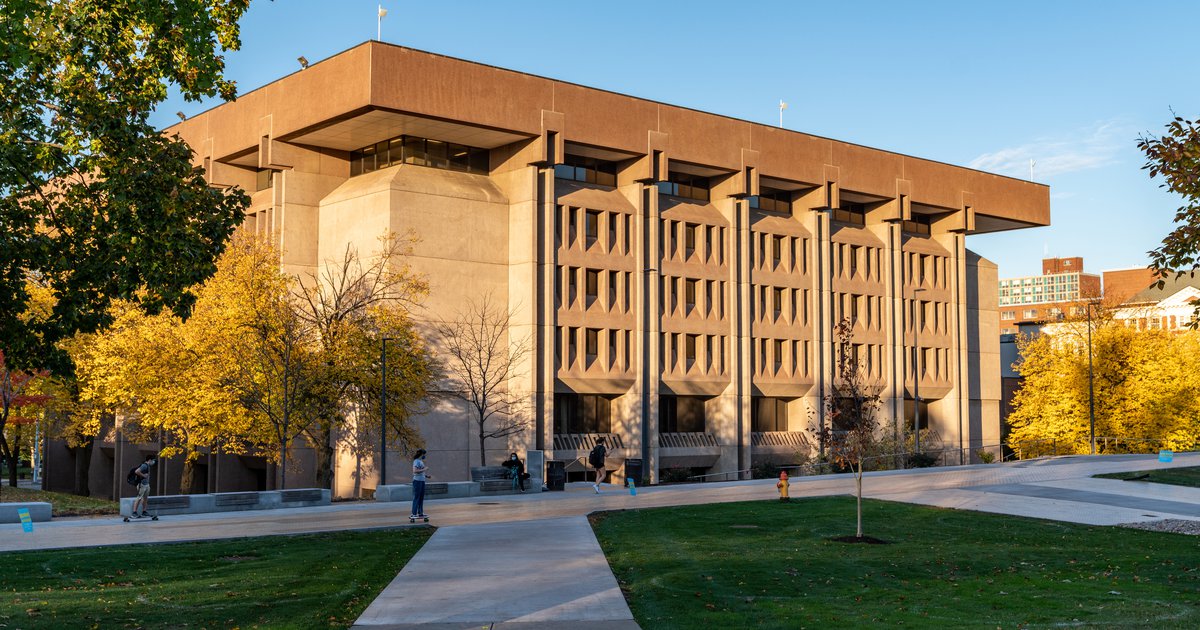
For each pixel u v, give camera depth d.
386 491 35.16
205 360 39.28
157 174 17.97
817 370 63.56
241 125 53.41
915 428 65.38
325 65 47.91
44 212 18.14
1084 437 69.75
